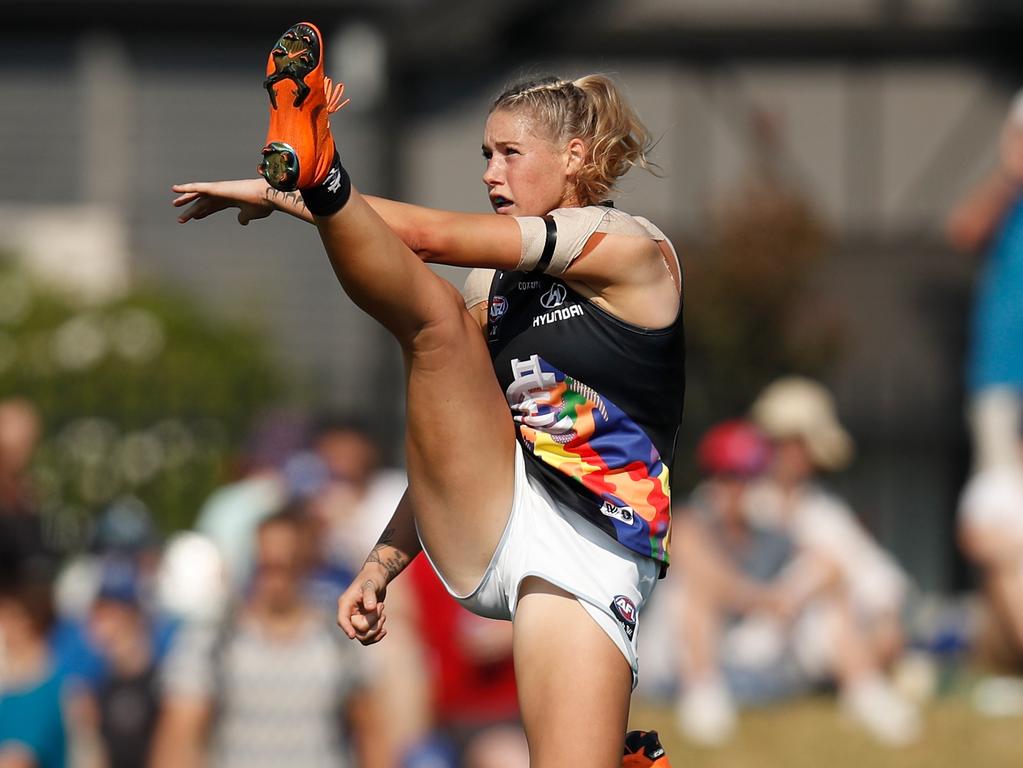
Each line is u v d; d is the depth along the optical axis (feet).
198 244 201.26
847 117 205.05
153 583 100.07
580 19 201.98
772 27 204.03
